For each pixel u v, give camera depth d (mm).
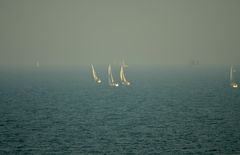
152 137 102375
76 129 112125
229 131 109125
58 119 127625
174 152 89250
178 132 108125
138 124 119125
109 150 90750
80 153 88562
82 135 104625
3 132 108062
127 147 93125
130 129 112125
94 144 95625
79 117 131500
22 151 89938
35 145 94750
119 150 90812
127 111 144750
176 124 119125
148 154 87812
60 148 92312
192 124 119000
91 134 105812
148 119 127438
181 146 93938
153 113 139875
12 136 103438
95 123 120625
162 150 90750
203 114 137000
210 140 99125
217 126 115875
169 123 120625
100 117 131500
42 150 90688
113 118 129625
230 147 92938
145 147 93125
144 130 110562
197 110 146500
